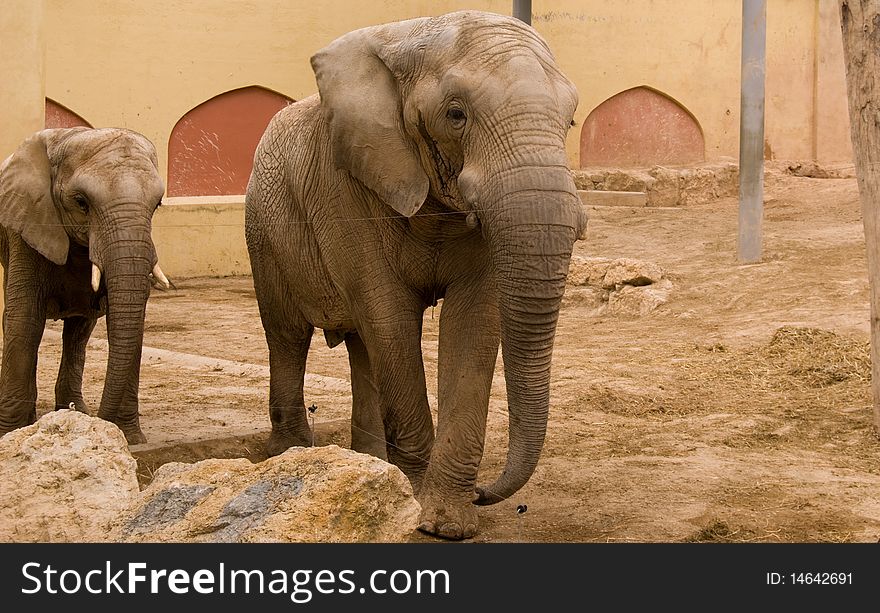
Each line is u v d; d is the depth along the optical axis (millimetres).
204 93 21734
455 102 5316
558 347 12562
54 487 5035
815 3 26766
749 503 6562
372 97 5824
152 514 4730
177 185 21734
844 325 12414
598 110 25359
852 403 9312
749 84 16453
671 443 8133
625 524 6148
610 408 9461
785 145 26875
